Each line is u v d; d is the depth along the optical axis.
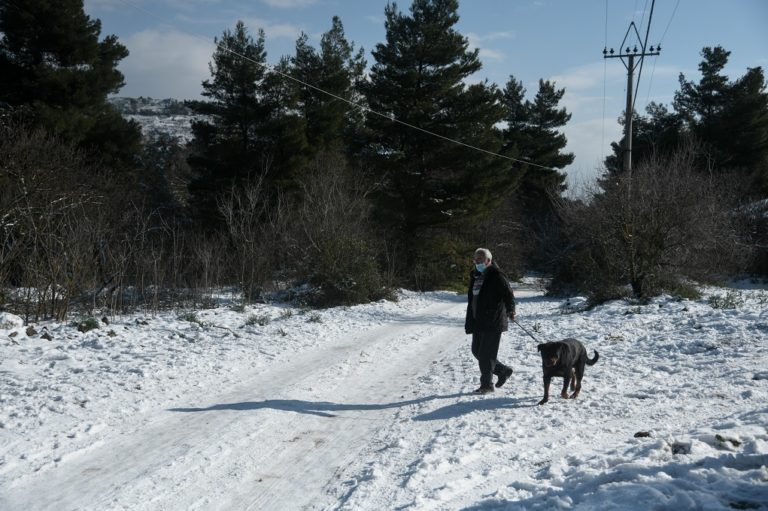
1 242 15.23
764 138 40.91
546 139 50.22
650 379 7.62
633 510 3.68
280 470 5.14
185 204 36.28
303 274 21.44
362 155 32.94
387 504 4.33
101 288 15.95
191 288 19.45
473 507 4.13
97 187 21.59
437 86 30.89
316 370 9.27
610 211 16.52
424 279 30.36
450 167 31.38
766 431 4.93
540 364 9.16
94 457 5.32
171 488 4.71
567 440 5.45
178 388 7.81
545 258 27.08
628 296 16.38
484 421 6.23
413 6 31.47
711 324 10.57
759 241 28.77
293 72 32.50
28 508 4.31
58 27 27.41
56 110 25.81
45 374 8.28
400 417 6.66
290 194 29.39
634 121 47.66
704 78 43.88
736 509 3.58
